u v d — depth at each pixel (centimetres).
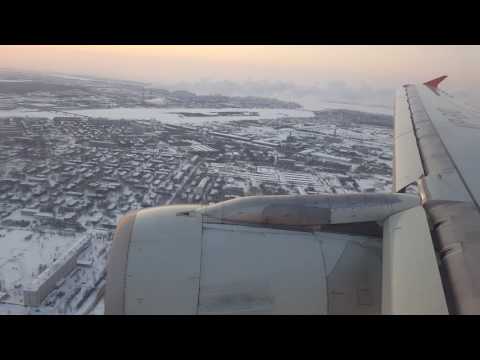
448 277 304
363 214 435
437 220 395
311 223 436
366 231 445
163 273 386
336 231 442
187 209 444
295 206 438
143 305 381
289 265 405
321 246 423
